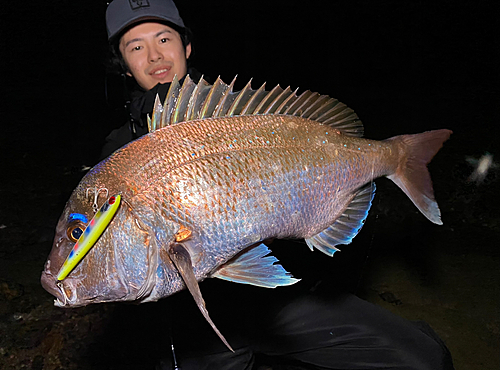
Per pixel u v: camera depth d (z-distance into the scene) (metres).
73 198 0.54
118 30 0.87
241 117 0.61
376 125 3.06
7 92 3.95
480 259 1.43
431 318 1.19
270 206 0.59
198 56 4.77
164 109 0.59
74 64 4.62
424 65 4.34
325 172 0.63
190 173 0.55
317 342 0.83
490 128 2.77
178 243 0.54
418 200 0.73
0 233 1.73
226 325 0.85
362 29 5.25
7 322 1.25
